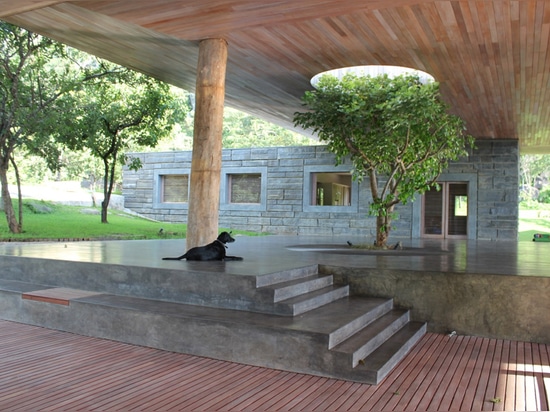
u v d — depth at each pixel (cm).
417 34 672
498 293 502
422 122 823
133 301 503
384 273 547
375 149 870
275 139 3359
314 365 379
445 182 1521
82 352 436
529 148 1689
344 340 403
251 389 348
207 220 657
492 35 664
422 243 1192
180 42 740
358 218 1572
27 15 664
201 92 687
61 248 788
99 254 678
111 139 1396
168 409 309
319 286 536
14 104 1018
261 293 452
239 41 712
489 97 991
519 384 363
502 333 498
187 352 434
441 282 523
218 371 388
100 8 613
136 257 635
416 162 888
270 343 397
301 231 1639
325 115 847
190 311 456
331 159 1603
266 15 612
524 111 1105
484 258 723
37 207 1620
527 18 602
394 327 477
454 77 865
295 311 439
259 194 1730
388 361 388
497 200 1452
